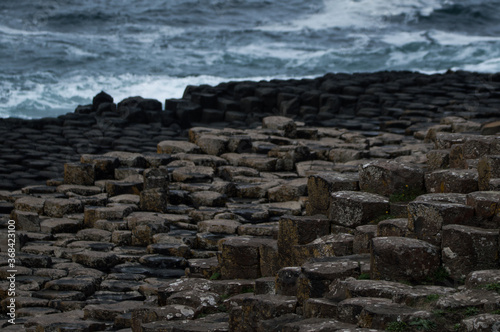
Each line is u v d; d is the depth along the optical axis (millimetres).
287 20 107688
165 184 24203
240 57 82750
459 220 14023
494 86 45594
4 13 104125
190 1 116188
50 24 100750
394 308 11359
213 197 23781
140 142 35406
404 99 42781
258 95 43812
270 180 25719
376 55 85250
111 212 22422
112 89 62500
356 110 42719
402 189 17828
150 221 21562
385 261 13219
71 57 78938
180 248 20453
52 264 19812
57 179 26094
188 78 68188
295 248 16594
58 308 17156
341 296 12688
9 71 69438
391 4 112375
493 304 11039
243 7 115000
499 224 13797
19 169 30562
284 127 31344
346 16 108312
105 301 17438
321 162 27516
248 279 17047
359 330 10758
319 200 18703
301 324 11617
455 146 20484
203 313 14570
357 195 17203
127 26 101312
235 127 40719
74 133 36781
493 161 16234
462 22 105875
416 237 14367
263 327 12383
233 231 21422
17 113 52406
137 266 19922
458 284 13188
